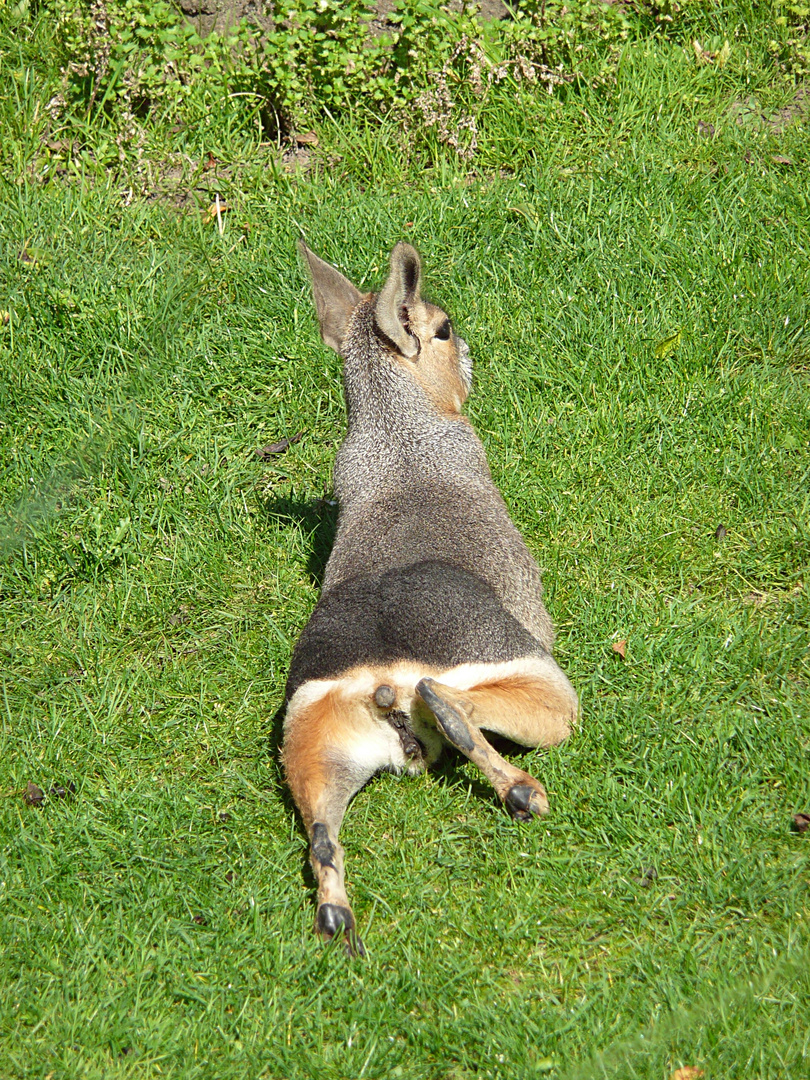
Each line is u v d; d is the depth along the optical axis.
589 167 15.55
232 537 11.79
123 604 11.12
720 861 7.88
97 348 13.68
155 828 8.79
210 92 16.53
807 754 8.62
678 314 13.40
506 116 16.22
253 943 7.75
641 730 9.05
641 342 13.05
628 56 16.58
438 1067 6.92
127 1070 6.98
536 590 9.77
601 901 7.81
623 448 12.01
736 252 13.89
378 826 8.63
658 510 11.31
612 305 13.60
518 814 8.24
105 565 11.65
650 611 10.29
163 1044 7.11
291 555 11.53
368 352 10.42
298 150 16.55
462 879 8.19
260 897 8.11
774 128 16.05
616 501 11.54
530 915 7.77
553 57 16.67
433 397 10.43
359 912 8.05
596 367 12.94
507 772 8.10
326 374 13.48
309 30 16.28
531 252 14.41
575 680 9.64
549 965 7.51
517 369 13.11
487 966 7.55
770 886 7.67
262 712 9.92
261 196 15.61
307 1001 7.31
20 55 17.22
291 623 10.75
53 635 10.96
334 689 8.30
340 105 16.62
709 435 11.97
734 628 9.94
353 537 9.76
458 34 16.23
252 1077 6.91
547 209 14.86
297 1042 7.09
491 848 8.31
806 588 10.32
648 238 14.28
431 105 16.06
